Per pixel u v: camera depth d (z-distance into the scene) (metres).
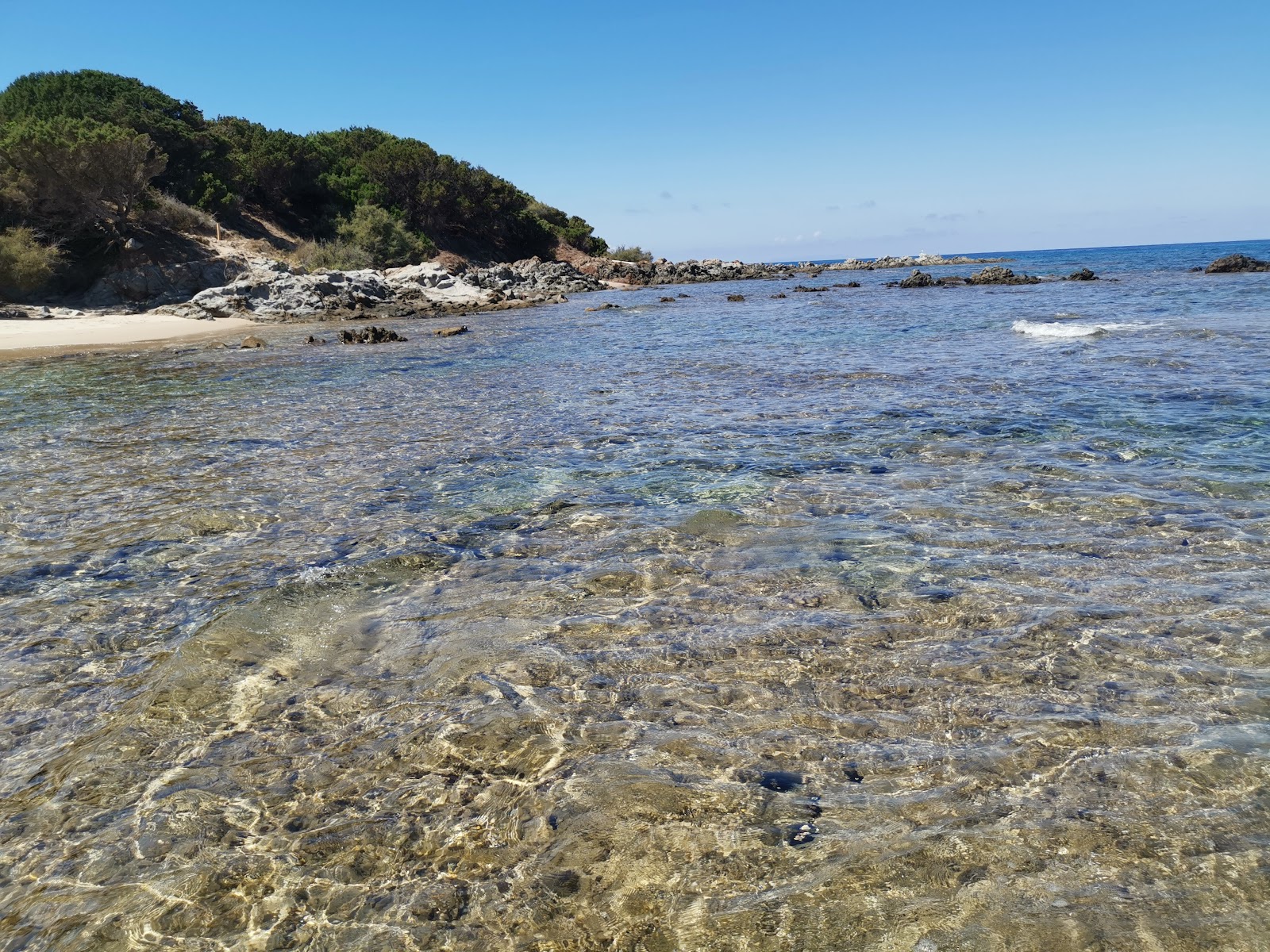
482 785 3.89
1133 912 2.91
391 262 64.25
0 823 3.75
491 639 5.42
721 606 5.81
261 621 5.79
